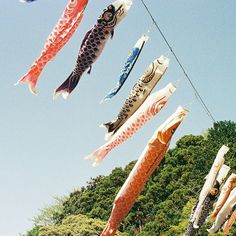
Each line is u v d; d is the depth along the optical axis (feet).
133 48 23.52
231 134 152.46
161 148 25.75
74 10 20.88
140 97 24.36
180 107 26.23
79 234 130.41
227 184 39.40
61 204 185.98
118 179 170.71
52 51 20.76
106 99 23.45
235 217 40.63
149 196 144.97
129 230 140.26
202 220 34.63
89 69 22.02
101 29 21.90
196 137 156.04
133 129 24.16
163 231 124.16
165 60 24.29
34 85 20.49
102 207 162.61
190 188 135.13
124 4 21.89
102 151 23.59
